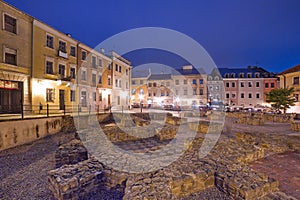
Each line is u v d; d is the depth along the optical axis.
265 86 44.34
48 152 9.09
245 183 4.25
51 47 21.00
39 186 5.43
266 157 6.98
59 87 22.11
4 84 16.45
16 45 17.16
